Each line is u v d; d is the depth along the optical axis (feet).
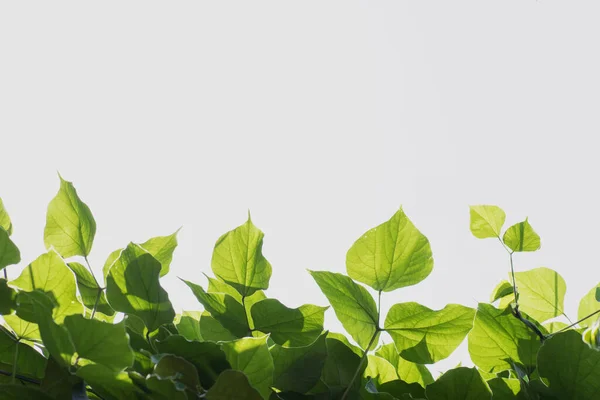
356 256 6.03
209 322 6.05
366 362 5.91
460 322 5.92
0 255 5.68
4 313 5.63
